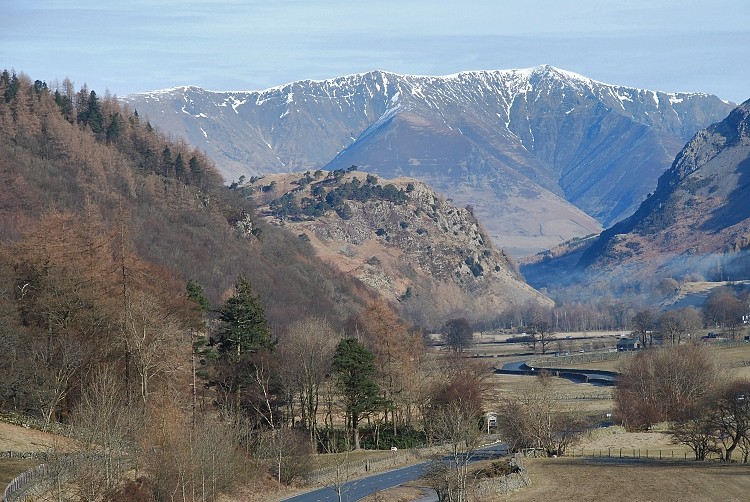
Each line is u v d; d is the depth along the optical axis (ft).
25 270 520.01
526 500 427.33
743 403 514.68
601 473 481.87
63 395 460.96
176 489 369.30
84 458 350.43
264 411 537.24
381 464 510.58
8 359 459.32
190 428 413.59
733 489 436.76
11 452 396.78
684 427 535.19
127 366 458.50
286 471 462.60
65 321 494.59
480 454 543.80
